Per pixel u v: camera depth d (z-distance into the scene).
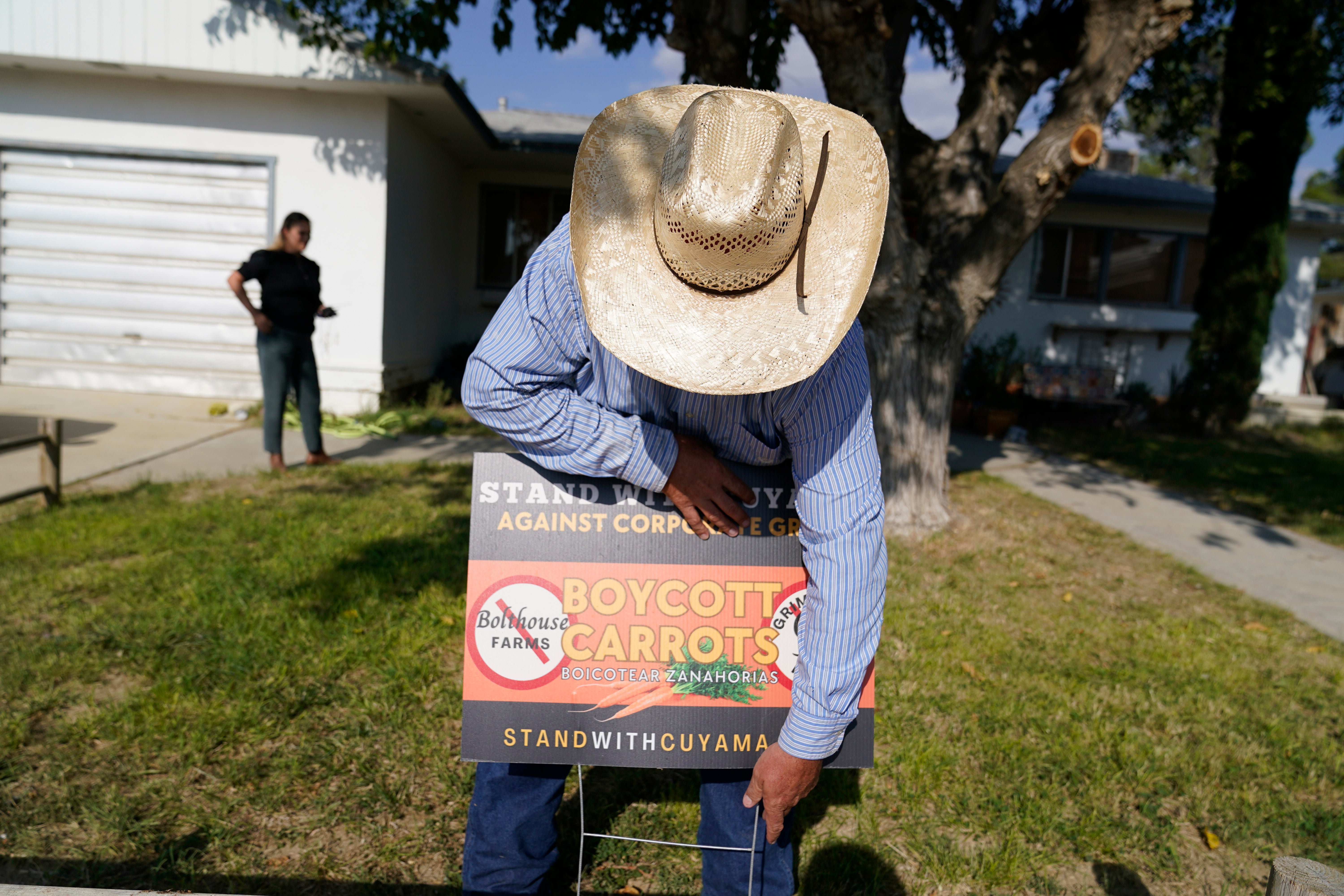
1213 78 9.05
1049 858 2.43
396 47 7.34
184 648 3.30
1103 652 3.93
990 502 6.83
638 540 1.64
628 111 1.32
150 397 9.85
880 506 1.41
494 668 1.64
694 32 5.39
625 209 1.28
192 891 2.13
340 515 5.18
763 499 1.61
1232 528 6.59
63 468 6.18
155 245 9.83
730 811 1.76
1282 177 11.40
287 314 6.16
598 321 1.23
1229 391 11.87
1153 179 15.85
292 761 2.65
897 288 5.33
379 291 9.76
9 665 3.10
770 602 1.64
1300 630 4.47
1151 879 2.39
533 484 1.64
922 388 5.58
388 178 9.71
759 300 1.24
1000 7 6.83
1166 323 13.98
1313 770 2.94
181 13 8.88
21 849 2.25
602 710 1.64
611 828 2.48
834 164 1.27
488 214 13.38
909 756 2.84
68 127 9.59
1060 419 12.38
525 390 1.45
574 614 1.64
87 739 2.71
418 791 2.59
